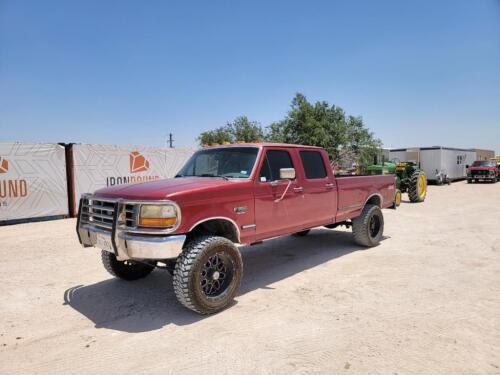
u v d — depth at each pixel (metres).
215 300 4.34
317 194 6.13
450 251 7.29
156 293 5.15
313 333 3.85
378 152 27.22
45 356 3.50
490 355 3.37
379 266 6.29
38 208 11.96
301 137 26.61
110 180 13.82
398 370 3.14
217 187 4.51
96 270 6.29
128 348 3.62
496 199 17.44
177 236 4.03
